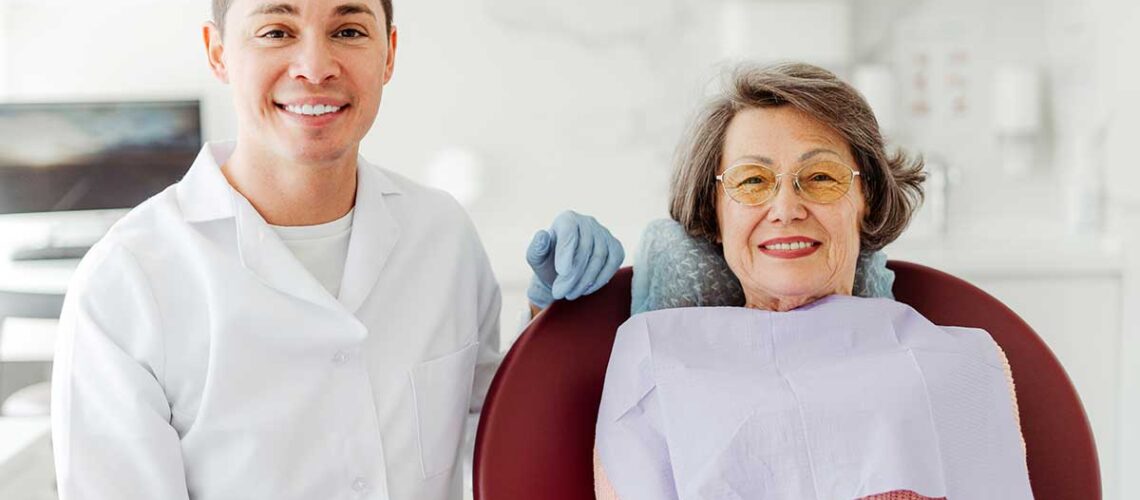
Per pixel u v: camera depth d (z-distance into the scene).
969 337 1.21
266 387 1.12
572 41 2.94
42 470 1.56
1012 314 1.30
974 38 2.93
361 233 1.18
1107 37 2.62
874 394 1.13
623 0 2.92
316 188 1.15
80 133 2.79
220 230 1.14
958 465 1.13
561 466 1.23
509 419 1.21
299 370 1.14
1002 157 2.97
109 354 1.07
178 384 1.12
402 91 2.94
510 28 2.92
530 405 1.23
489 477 1.19
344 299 1.16
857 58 2.93
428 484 1.21
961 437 1.14
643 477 1.15
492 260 2.64
